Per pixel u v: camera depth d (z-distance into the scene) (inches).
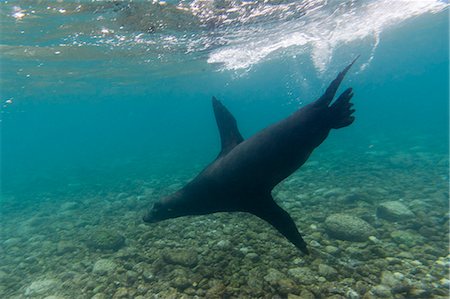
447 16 793.6
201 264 190.7
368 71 2405.3
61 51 525.7
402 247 190.4
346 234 206.5
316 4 418.9
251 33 527.5
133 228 277.0
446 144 583.2
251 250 202.4
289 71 1471.5
